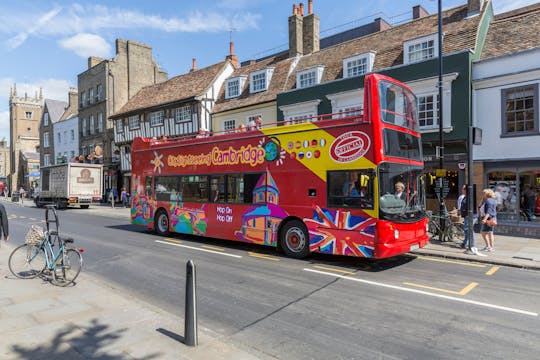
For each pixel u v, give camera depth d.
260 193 10.04
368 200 7.97
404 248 8.24
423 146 15.41
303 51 23.08
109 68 35.62
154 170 13.59
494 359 4.02
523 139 13.16
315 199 8.88
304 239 9.14
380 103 8.10
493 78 13.73
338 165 8.50
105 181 35.88
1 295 5.85
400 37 18.06
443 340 4.49
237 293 6.37
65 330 4.46
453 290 6.59
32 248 7.14
